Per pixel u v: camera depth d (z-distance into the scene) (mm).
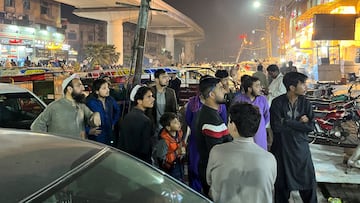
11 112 5727
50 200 1459
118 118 5254
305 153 4035
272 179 2572
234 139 2686
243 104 2686
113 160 2010
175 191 2143
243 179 2516
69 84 3998
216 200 2590
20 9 50500
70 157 1825
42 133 2207
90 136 4559
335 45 25188
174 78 11062
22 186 1447
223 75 5875
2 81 9359
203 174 3438
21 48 43000
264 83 9164
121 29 55469
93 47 45406
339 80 22172
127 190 1917
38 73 9844
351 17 22516
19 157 1718
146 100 4184
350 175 5297
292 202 4809
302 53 34969
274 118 4066
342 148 6949
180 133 4445
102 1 49969
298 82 3945
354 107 8664
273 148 4211
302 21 34094
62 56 51781
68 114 3963
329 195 5121
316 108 8445
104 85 4832
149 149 4172
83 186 1688
